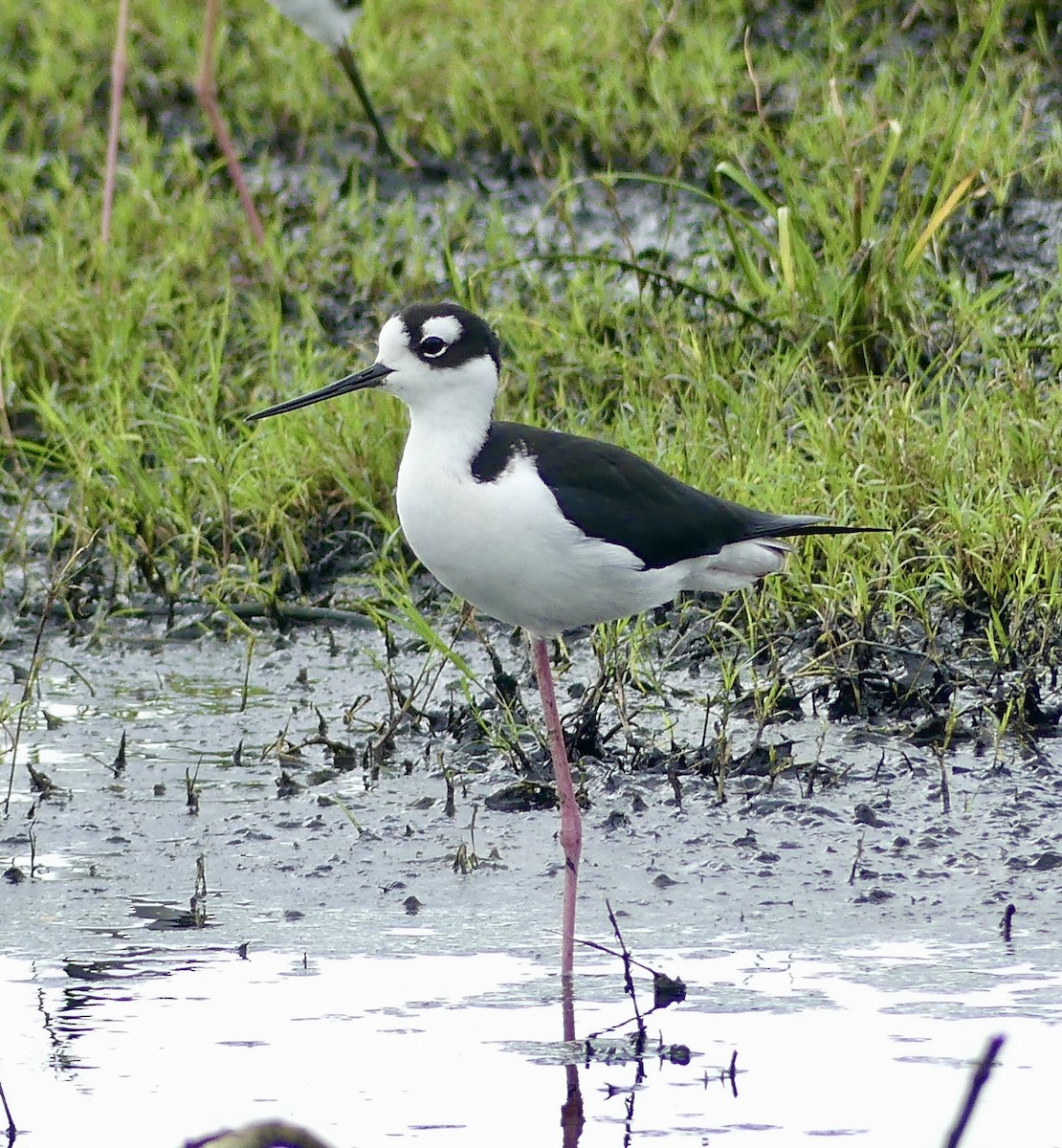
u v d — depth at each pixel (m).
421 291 14.60
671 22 17.58
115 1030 7.07
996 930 7.75
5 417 12.79
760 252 14.26
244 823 8.97
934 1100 6.47
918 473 11.20
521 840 8.75
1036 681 9.84
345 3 15.73
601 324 13.63
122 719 10.26
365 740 9.91
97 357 13.23
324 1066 6.80
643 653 10.73
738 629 10.70
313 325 13.98
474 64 17.66
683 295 13.73
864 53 17.14
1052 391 12.00
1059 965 7.43
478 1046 6.94
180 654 11.20
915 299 13.00
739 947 7.65
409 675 10.73
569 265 14.70
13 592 11.85
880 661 10.18
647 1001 7.23
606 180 13.72
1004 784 9.09
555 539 7.49
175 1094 6.61
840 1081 6.61
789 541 10.75
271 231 15.30
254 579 11.59
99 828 8.93
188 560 12.13
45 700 10.53
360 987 7.40
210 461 12.05
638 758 9.45
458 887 8.30
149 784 9.41
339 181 16.67
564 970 7.50
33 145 17.30
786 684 10.00
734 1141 6.26
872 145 15.12
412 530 7.70
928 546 10.64
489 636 11.18
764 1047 6.86
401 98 17.34
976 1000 7.15
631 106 16.55
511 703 10.01
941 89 16.17
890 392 11.80
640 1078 6.67
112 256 14.70
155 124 17.78
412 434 7.70
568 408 12.23
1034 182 14.80
